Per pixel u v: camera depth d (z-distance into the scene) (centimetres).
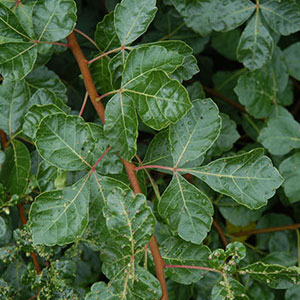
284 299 46
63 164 39
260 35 44
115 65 41
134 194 38
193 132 40
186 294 46
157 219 44
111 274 41
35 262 43
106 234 40
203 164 45
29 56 40
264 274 40
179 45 41
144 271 39
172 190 40
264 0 44
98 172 40
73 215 39
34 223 38
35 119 39
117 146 39
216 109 40
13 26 40
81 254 46
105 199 39
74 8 40
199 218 40
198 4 45
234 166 40
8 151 43
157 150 43
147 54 39
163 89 38
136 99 39
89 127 39
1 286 42
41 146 39
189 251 41
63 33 40
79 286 46
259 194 40
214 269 39
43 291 42
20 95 42
